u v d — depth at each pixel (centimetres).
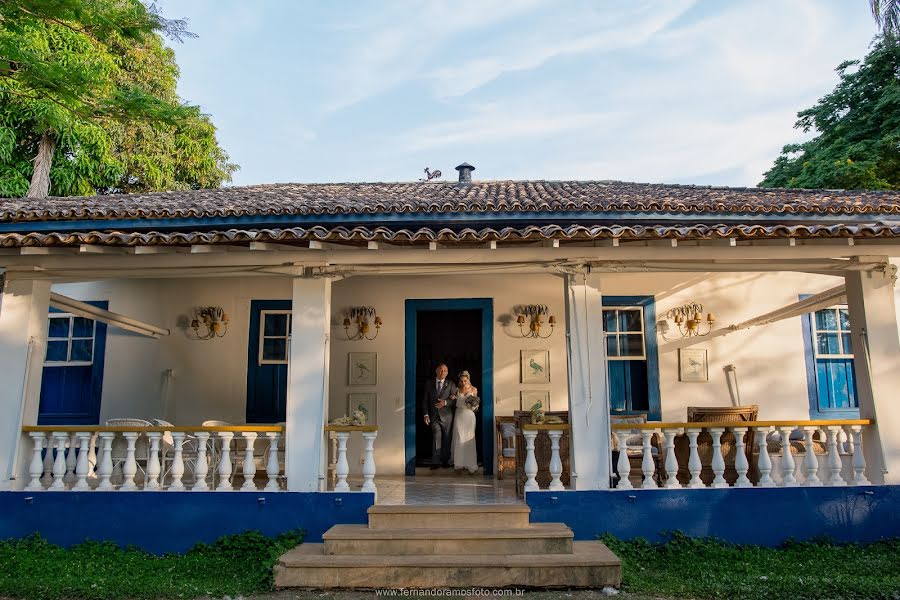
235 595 614
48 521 736
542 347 1090
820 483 747
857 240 746
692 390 1070
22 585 612
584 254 755
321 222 827
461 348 1434
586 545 697
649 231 698
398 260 760
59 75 859
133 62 1923
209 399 1088
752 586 602
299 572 629
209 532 728
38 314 784
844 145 2020
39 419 1084
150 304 1109
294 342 762
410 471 1071
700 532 728
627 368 1080
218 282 1112
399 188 1209
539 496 734
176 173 2097
